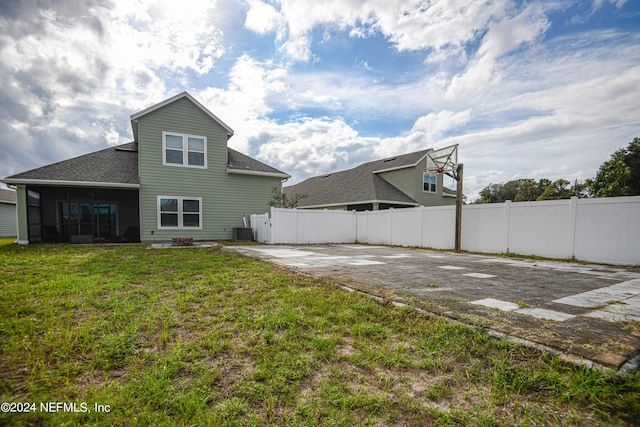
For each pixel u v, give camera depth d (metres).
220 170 14.05
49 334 2.50
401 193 19.08
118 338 2.47
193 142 13.49
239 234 13.57
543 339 2.39
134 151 14.95
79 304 3.39
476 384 1.96
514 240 8.75
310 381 1.97
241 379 1.96
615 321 2.84
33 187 12.41
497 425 1.56
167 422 1.55
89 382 1.90
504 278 5.12
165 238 12.94
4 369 2.00
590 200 7.29
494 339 2.47
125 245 11.16
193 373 2.02
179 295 3.86
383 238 13.28
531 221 8.39
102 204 14.58
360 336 2.63
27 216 11.61
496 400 1.76
